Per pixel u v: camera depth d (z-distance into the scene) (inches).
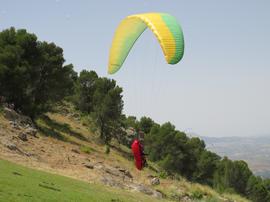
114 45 1052.5
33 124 2146.9
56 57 2422.5
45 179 1160.2
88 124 3075.8
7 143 1485.0
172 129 3444.9
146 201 1336.1
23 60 2287.2
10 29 2364.7
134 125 3846.0
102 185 1408.7
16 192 894.4
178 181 2352.4
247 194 3848.4
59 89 2503.7
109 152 2404.0
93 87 3400.6
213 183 3686.0
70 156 1744.6
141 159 868.0
